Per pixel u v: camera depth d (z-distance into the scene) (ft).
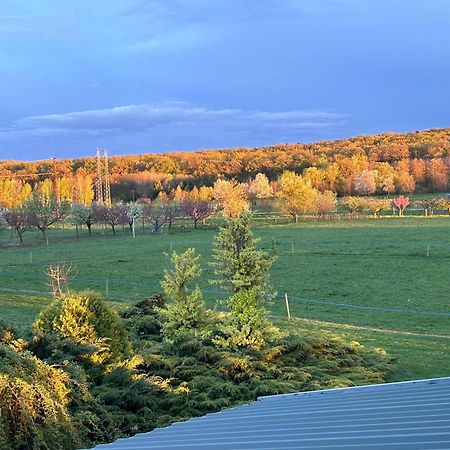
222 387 43.88
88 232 255.91
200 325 57.62
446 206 275.39
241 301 54.03
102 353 44.78
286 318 89.04
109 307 47.88
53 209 242.17
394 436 17.20
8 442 29.37
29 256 180.45
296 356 53.62
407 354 65.16
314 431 19.74
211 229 248.73
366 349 61.21
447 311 92.94
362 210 280.72
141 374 44.32
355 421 20.58
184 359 48.73
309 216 266.57
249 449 17.79
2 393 29.91
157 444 21.29
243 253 54.39
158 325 63.46
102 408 37.19
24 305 102.63
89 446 32.78
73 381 35.29
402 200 267.80
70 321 45.21
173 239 214.07
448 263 132.77
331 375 50.78
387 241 174.70
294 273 129.80
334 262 141.28
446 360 62.54
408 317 88.99
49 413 30.83
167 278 60.08
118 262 159.74
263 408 28.12
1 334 42.50
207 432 22.71
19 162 485.56
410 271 126.41
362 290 110.93
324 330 79.51
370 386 32.45
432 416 19.71
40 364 33.53
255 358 50.67
